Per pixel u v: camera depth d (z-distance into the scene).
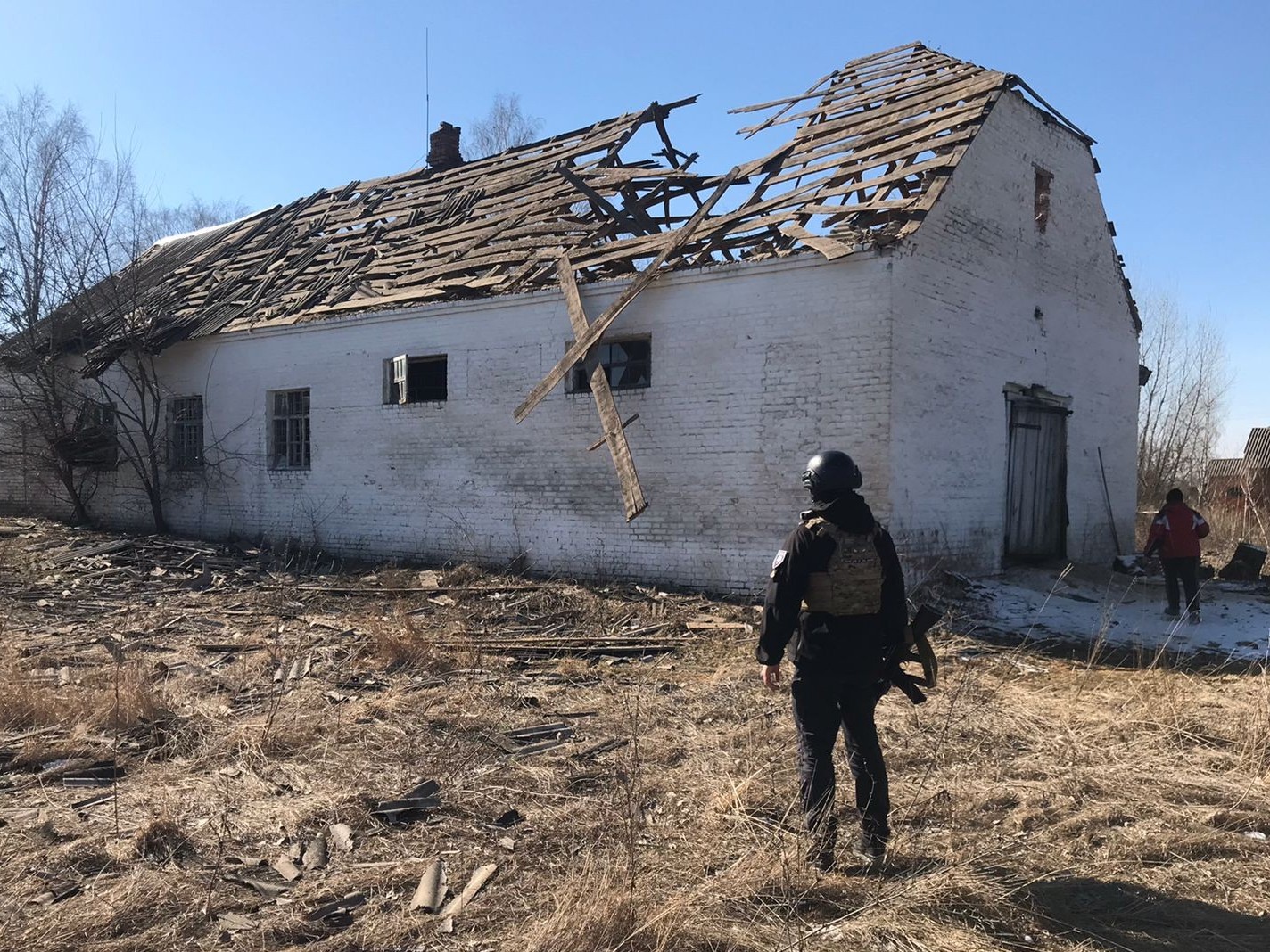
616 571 11.80
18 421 17.62
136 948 3.18
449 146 19.95
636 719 5.72
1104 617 9.83
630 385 11.94
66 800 4.62
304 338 14.94
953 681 7.17
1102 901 3.63
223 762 5.17
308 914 3.45
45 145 17.03
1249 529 16.59
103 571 12.55
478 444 13.05
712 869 3.83
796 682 3.91
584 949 3.13
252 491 15.61
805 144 13.05
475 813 4.45
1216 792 4.77
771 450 10.68
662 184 14.49
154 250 22.70
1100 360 14.79
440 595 11.24
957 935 3.31
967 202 11.31
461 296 13.55
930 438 10.59
